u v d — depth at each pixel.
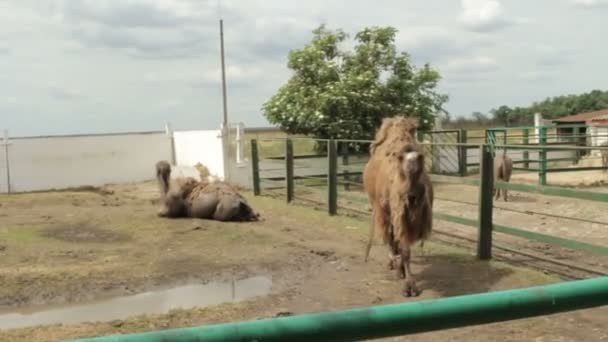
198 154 21.53
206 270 8.92
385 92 20.61
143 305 7.44
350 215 13.74
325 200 16.00
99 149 21.86
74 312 7.18
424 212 7.12
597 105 55.00
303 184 17.91
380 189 7.82
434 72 21.23
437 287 7.78
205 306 7.18
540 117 31.17
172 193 13.28
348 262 9.30
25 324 6.72
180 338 1.34
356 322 1.48
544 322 6.30
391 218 7.51
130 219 13.30
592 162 24.09
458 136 21.44
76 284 8.15
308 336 1.44
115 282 8.30
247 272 8.86
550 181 19.91
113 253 9.98
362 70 20.59
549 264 8.91
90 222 13.03
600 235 10.75
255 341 1.39
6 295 7.68
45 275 8.48
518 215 13.12
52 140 20.94
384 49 20.81
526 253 9.31
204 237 11.30
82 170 21.59
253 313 6.93
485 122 33.03
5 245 10.58
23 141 20.41
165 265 9.19
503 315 1.63
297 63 20.70
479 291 7.56
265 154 21.20
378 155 8.20
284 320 1.43
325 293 7.72
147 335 1.34
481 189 9.05
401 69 20.89
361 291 7.76
